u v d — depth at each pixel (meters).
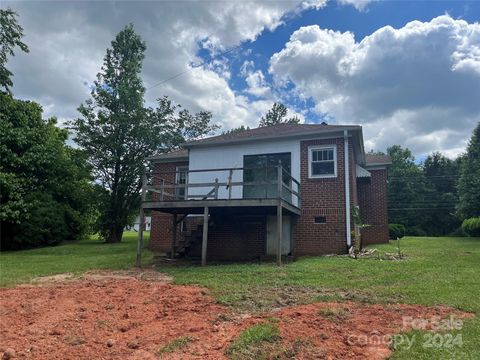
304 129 14.56
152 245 16.58
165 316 5.88
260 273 8.97
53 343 4.85
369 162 18.53
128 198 22.83
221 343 4.58
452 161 49.19
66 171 22.20
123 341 4.86
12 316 6.05
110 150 22.50
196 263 12.14
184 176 16.83
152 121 23.12
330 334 4.72
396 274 8.35
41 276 10.03
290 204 12.05
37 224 19.92
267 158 14.45
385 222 18.14
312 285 7.50
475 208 26.27
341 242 12.86
